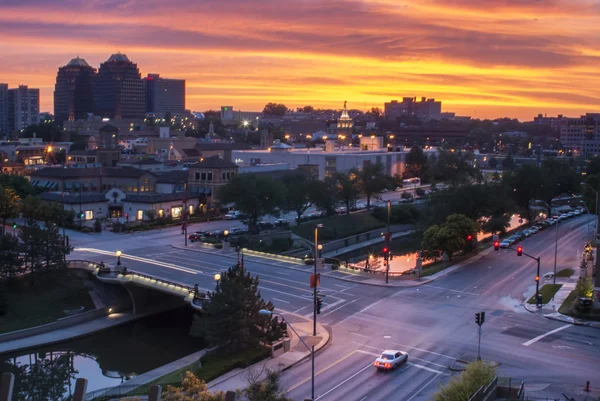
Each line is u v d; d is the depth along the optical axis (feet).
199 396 121.19
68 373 231.30
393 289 276.82
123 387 190.39
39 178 529.45
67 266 308.60
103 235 401.49
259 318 209.26
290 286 280.10
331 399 165.89
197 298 248.93
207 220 463.83
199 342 262.47
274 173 596.29
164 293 288.10
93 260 323.98
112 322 280.10
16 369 235.61
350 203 567.18
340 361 194.59
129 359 243.81
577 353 197.88
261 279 290.97
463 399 131.13
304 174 588.09
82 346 258.78
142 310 292.81
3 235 307.17
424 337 214.07
